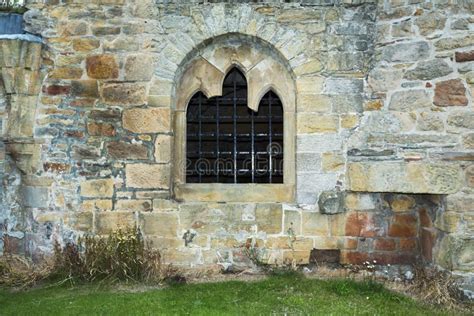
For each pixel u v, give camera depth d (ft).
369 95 19.53
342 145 19.76
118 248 19.24
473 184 17.53
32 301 16.72
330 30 19.85
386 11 19.16
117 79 20.20
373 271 19.67
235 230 20.12
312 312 15.67
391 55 18.98
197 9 20.11
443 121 17.99
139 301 16.56
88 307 16.03
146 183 20.11
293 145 20.45
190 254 20.10
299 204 19.95
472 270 17.29
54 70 20.29
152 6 20.15
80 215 20.13
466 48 17.74
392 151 18.76
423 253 19.54
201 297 17.01
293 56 19.93
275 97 21.18
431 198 18.75
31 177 20.35
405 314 15.66
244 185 20.42
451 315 15.76
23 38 19.60
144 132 20.15
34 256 20.25
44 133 20.25
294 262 19.98
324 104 19.84
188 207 20.13
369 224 19.92
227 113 22.25
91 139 20.21
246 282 18.75
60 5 20.31
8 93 19.98
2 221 20.93
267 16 19.99
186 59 20.47
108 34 20.22
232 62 20.76
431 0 18.28
